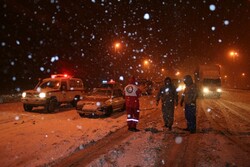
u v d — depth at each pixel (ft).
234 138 30.04
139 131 34.47
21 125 38.40
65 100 56.85
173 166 20.92
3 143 28.14
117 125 38.99
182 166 20.89
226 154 23.89
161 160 22.34
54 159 22.72
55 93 53.78
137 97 35.58
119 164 21.36
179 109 59.62
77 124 39.60
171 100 35.27
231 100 85.51
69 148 26.00
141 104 71.15
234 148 25.81
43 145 27.32
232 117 46.78
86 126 38.04
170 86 35.45
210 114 50.93
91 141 28.58
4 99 76.07
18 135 31.86
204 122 41.34
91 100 47.39
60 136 31.40
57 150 25.39
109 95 50.14
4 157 23.50
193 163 21.56
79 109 47.32
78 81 62.08
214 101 81.92
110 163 21.57
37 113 51.55
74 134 32.55
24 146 26.99
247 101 81.05
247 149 25.48
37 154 24.26
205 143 27.71
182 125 39.11
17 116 46.98
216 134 32.14
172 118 35.17
